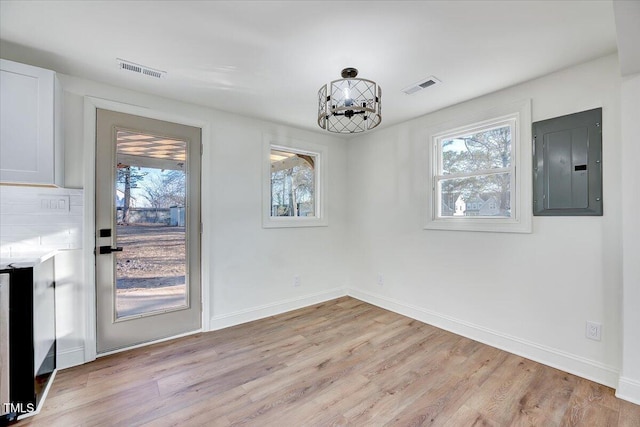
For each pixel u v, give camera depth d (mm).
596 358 2047
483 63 2092
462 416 1715
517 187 2447
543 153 2287
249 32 1739
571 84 2146
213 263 2969
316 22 1647
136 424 1639
